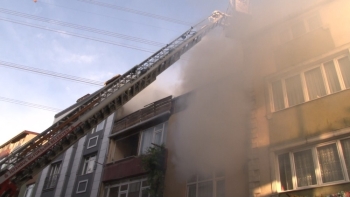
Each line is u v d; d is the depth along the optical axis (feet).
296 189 28.22
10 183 33.45
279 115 33.35
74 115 39.40
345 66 30.91
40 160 36.81
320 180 27.25
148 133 56.18
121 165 56.90
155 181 44.29
